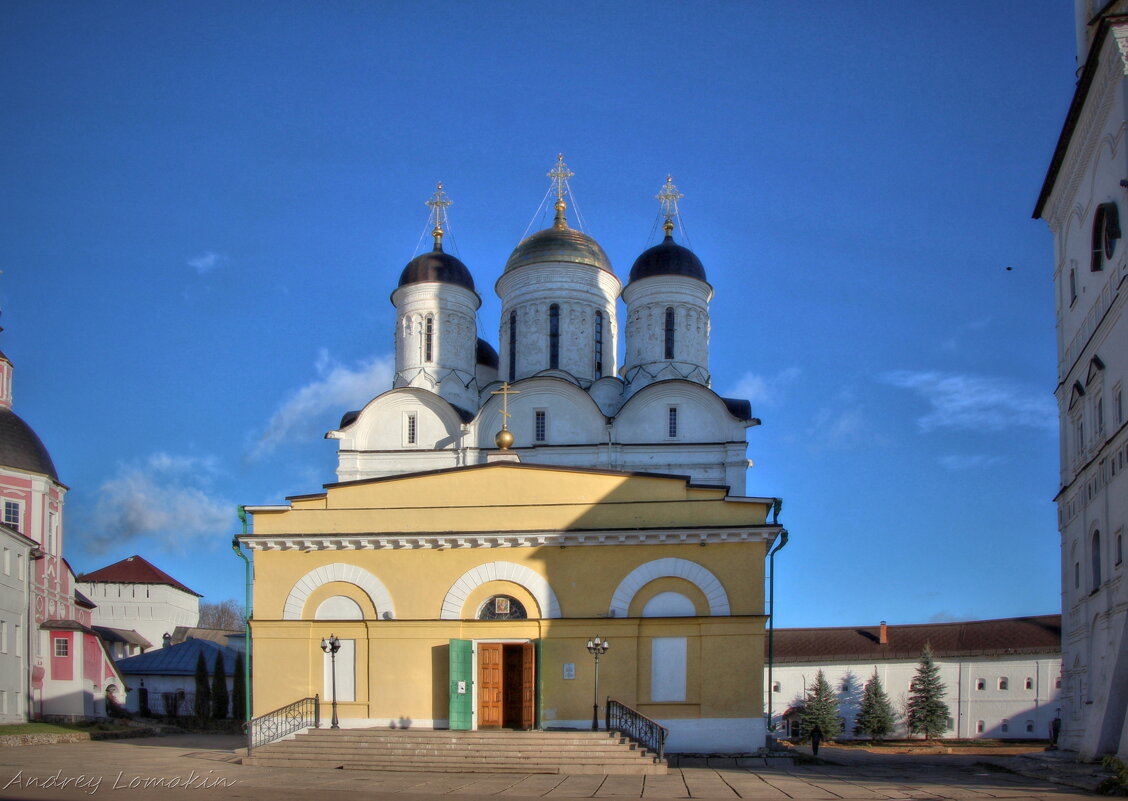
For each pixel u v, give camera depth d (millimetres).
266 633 30109
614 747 26203
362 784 23234
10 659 46781
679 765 27375
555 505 29953
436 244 57000
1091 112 32750
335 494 30875
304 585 30250
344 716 29453
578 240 56375
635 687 28594
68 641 50531
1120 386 30562
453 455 49531
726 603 28750
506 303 56250
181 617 85562
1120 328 30359
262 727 28516
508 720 29797
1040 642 72125
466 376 54094
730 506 29453
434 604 29734
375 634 29719
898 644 77125
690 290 53594
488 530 29891
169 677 60781
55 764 27406
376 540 30047
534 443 49344
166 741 41969
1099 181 32719
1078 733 33500
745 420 48938
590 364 54812
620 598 29094
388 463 49969
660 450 48625
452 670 28656
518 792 21891
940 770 27812
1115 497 30531
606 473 29953
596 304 55625
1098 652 32062
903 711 74500
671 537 29094
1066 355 37906
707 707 28328
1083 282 35344
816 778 24656
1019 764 29609
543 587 29422
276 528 30812
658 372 52469
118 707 53969
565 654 29062
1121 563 29562
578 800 20609
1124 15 29422
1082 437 35656
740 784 23172
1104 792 22094
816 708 67750
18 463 51875
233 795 21156
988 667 73062
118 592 81375
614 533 29219
